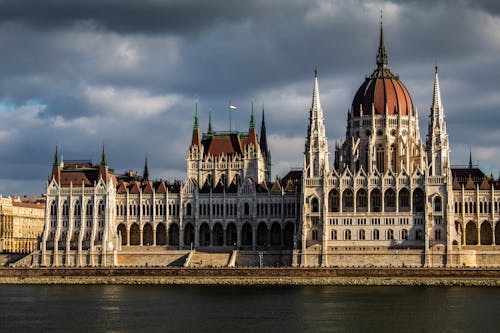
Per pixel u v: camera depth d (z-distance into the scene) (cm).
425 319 19200
